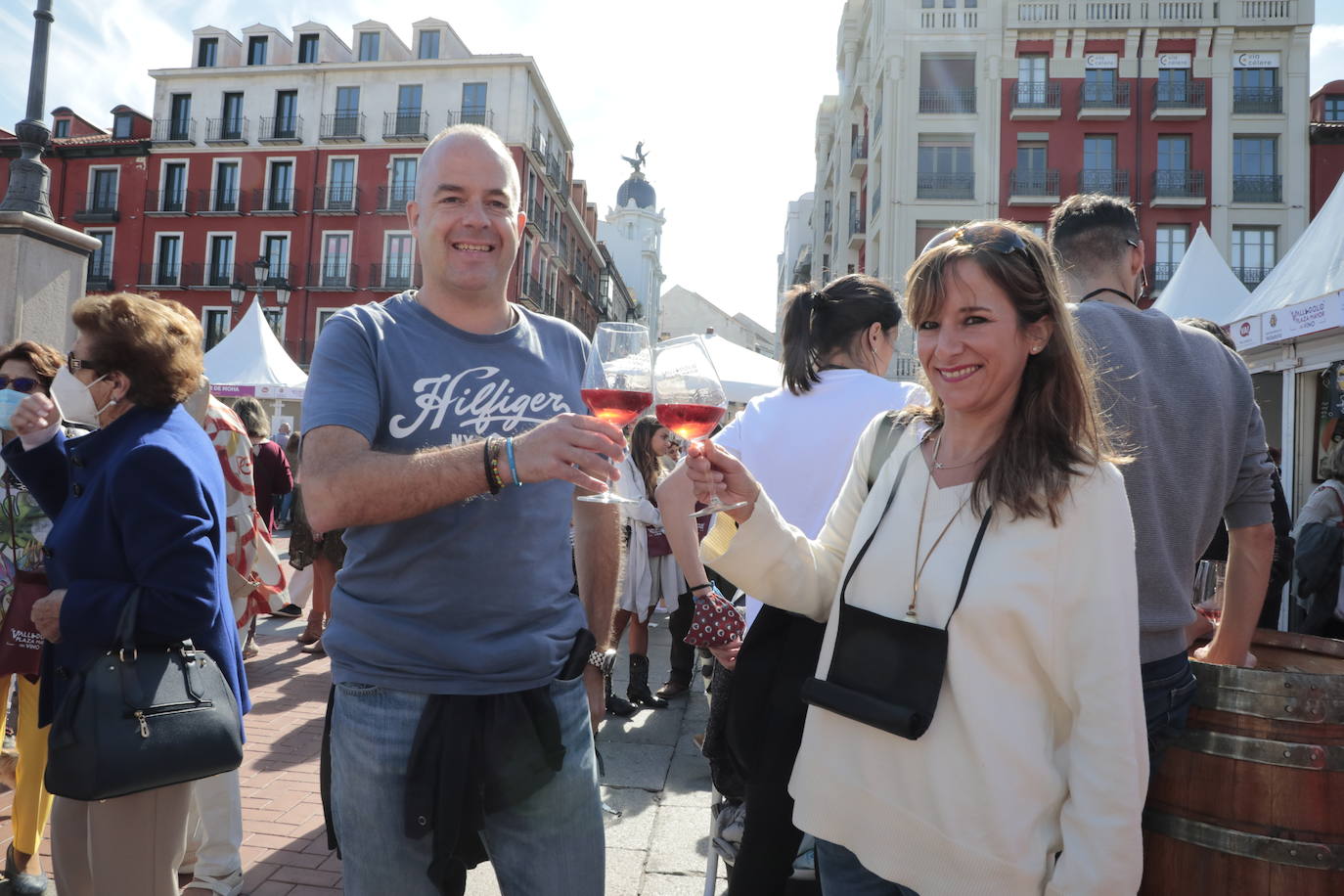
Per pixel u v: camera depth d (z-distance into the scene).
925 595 1.32
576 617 1.70
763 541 1.51
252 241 35.41
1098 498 1.25
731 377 7.84
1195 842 1.50
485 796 1.52
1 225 5.80
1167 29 25.73
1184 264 8.82
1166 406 1.64
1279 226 25.58
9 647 2.52
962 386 1.32
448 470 1.30
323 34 36.53
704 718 4.91
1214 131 25.73
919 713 1.26
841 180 35.75
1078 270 1.95
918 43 26.38
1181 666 1.58
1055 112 25.91
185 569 1.78
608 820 3.41
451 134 1.67
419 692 1.50
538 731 1.53
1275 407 7.27
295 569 6.29
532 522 1.60
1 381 2.68
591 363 1.58
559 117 39.19
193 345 2.02
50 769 1.68
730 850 2.20
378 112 35.31
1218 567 2.29
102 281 35.66
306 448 1.43
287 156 35.50
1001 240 1.31
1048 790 1.24
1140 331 1.70
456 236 1.63
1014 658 1.25
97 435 1.91
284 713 4.71
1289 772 1.42
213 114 36.03
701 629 1.95
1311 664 1.92
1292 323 5.35
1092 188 25.88
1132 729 1.20
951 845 1.25
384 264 34.78
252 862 2.96
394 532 1.51
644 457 5.08
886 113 26.36
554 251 40.22
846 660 1.37
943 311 1.33
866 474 1.59
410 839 1.49
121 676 1.72
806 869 2.12
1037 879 1.22
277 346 13.68
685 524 1.96
